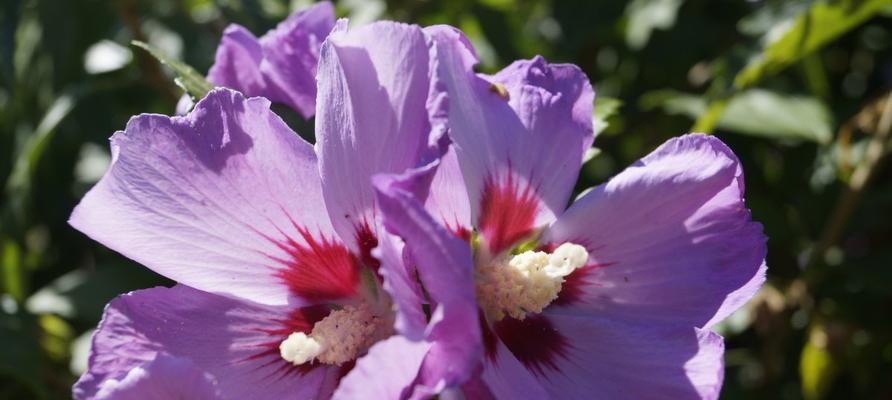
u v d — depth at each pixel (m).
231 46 0.37
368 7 0.53
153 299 0.34
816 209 0.54
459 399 0.33
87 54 0.55
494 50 0.55
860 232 0.54
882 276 0.51
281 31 0.37
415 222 0.31
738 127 0.52
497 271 0.35
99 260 0.55
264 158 0.33
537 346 0.36
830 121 0.53
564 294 0.36
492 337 0.35
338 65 0.33
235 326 0.34
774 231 0.54
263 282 0.34
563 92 0.36
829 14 0.47
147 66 0.49
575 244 0.36
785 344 0.53
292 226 0.34
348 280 0.35
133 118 0.33
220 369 0.34
